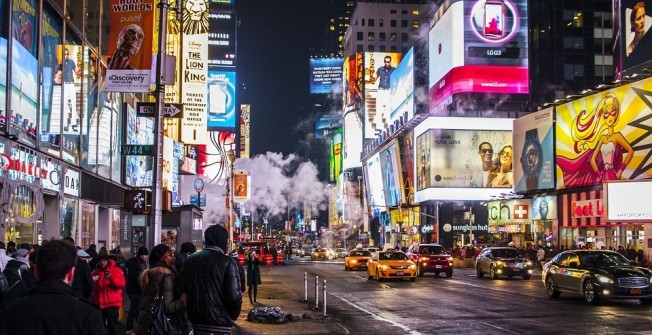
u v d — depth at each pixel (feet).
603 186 136.36
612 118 146.41
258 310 55.31
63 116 81.41
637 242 144.25
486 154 263.90
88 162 92.99
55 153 78.79
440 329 50.16
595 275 67.72
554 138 174.09
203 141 185.47
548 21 288.10
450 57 287.48
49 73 76.59
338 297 80.12
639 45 143.95
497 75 283.18
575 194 168.66
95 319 12.75
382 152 354.13
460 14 284.41
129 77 50.29
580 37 287.07
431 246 129.39
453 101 283.18
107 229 109.60
